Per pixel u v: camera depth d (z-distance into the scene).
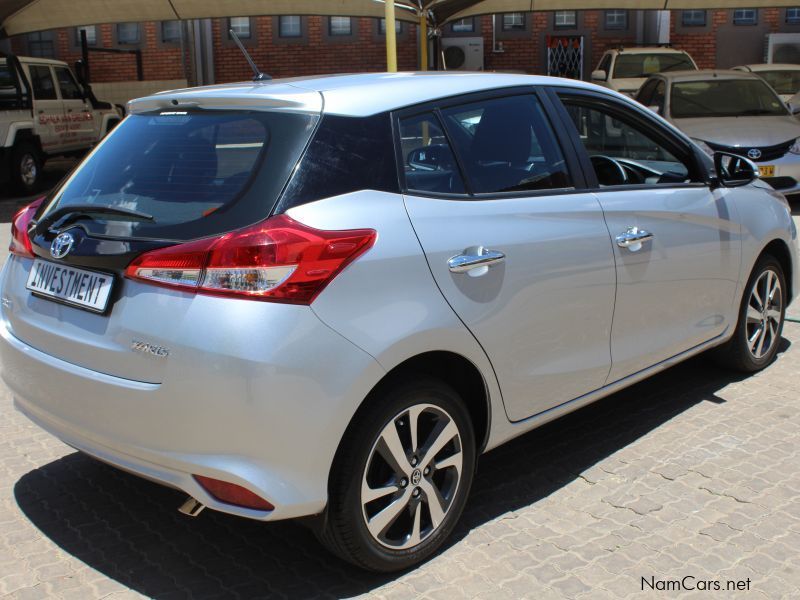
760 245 4.73
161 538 3.38
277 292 2.63
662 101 11.70
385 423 2.89
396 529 3.11
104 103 17.14
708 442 4.16
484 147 3.39
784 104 11.66
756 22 20.17
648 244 3.91
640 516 3.47
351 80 3.30
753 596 2.94
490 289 3.18
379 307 2.81
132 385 2.74
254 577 3.11
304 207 2.77
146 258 2.73
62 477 3.90
